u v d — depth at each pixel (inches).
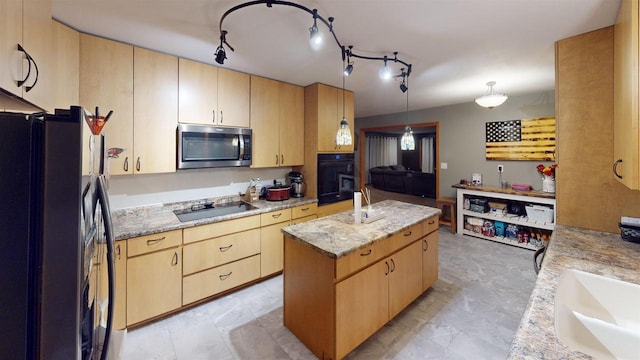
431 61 105.5
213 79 107.9
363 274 73.8
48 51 51.4
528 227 159.8
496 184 178.2
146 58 91.9
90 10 68.9
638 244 68.0
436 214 105.6
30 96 42.7
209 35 83.3
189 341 80.3
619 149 60.7
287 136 135.0
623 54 55.0
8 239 26.2
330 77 126.3
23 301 26.7
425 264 101.0
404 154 441.4
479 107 183.8
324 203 139.3
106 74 84.4
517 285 112.0
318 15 68.4
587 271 54.4
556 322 39.0
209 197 122.1
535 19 73.1
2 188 26.1
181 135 98.0
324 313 70.0
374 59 101.7
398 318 90.6
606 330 37.2
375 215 94.6
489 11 70.0
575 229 79.9
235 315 92.7
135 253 82.0
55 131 27.5
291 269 81.4
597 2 65.0
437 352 75.2
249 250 109.0
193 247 93.7
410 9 69.1
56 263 27.6
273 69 114.6
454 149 197.2
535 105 160.7
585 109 78.9
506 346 77.1
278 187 133.9
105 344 36.7
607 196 76.2
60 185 27.6
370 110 222.1
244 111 117.6
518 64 109.3
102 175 39.6
